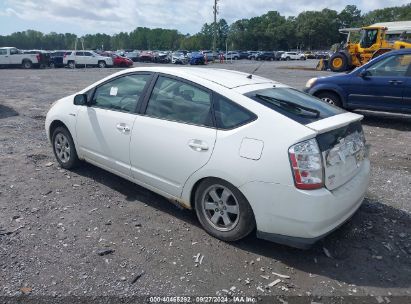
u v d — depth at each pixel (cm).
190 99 384
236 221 352
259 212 330
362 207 451
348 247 366
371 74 917
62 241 358
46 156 609
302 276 320
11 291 288
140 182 433
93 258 333
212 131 356
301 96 407
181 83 397
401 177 560
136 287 299
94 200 449
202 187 369
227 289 301
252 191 329
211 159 350
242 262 336
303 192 309
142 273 316
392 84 879
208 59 5666
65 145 535
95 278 307
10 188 475
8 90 1573
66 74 2695
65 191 472
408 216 432
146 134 407
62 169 546
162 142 392
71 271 315
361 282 315
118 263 328
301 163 309
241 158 332
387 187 519
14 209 419
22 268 316
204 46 11856
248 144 332
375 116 1039
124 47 14162
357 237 384
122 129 433
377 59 910
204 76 396
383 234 391
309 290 303
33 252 339
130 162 433
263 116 335
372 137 813
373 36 2661
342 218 340
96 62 3812
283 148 315
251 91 369
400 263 343
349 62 2791
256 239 373
